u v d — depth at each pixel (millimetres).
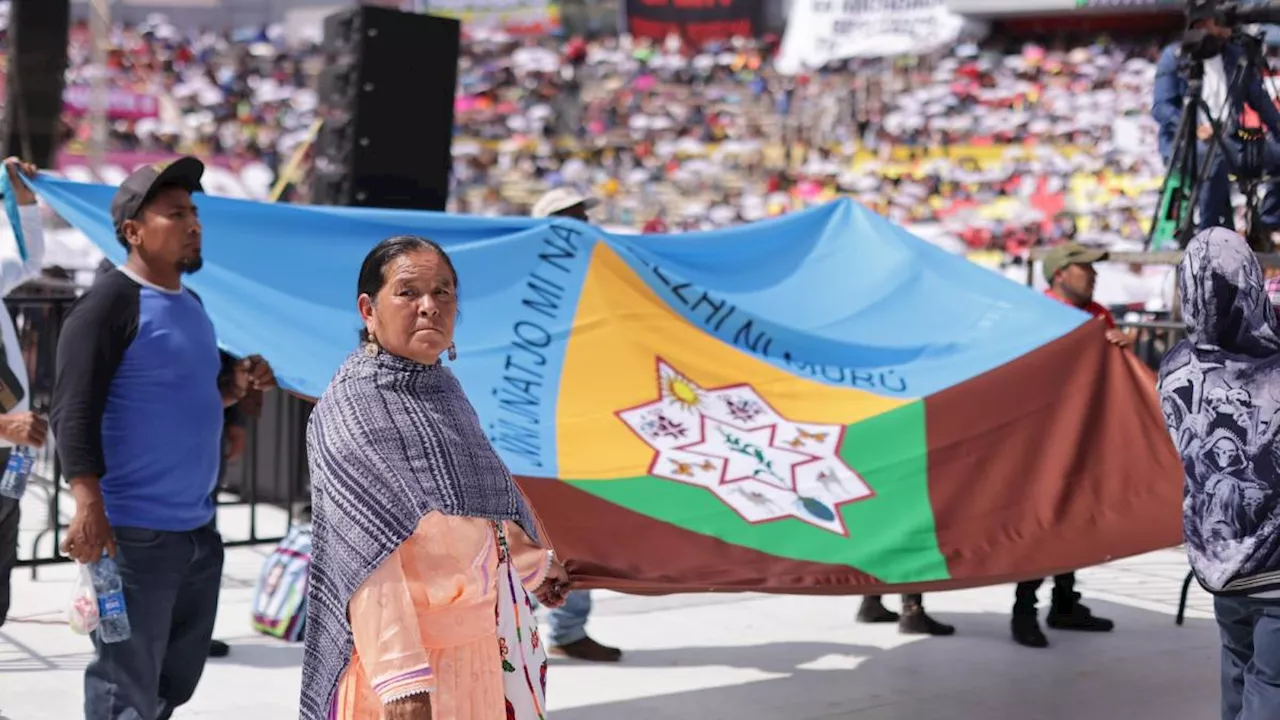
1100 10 27891
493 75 33906
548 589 3475
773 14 34062
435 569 2967
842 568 4871
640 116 31828
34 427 4211
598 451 5488
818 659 6570
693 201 28469
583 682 6129
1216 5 8297
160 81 30484
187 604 4371
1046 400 6043
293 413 8414
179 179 4266
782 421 5914
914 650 6766
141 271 4227
